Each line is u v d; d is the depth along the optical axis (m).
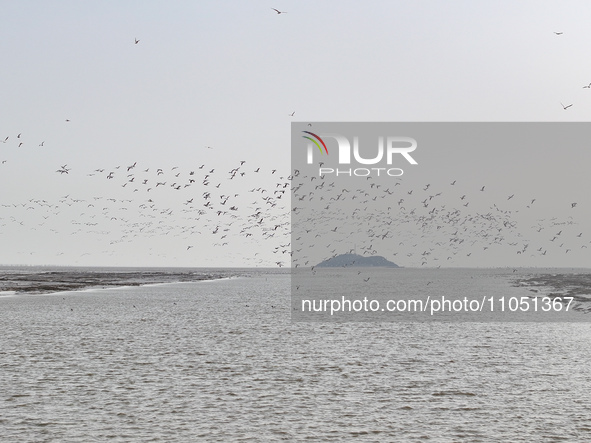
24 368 32.25
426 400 26.67
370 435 22.17
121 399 26.34
